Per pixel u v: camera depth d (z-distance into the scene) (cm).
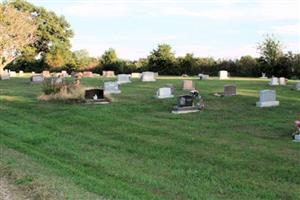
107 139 1969
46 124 2352
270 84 4003
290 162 1534
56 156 1659
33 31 7681
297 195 1221
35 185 1120
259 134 2012
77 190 1094
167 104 2912
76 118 2466
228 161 1559
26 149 1684
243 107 2748
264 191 1255
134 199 1095
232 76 6881
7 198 1044
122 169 1470
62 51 8569
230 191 1257
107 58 8125
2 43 7012
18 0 8256
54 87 3256
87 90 3061
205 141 1878
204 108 2727
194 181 1348
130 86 4000
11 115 2675
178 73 7312
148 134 2056
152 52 7519
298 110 2622
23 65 8875
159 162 1569
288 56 6372
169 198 1184
